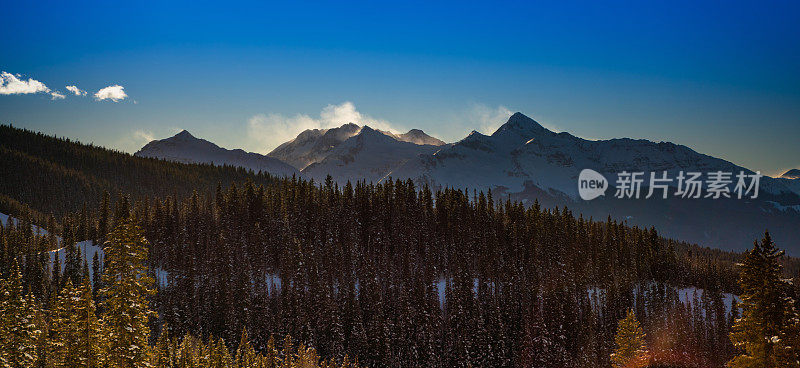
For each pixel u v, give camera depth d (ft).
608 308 444.96
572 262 488.44
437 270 496.23
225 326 386.32
